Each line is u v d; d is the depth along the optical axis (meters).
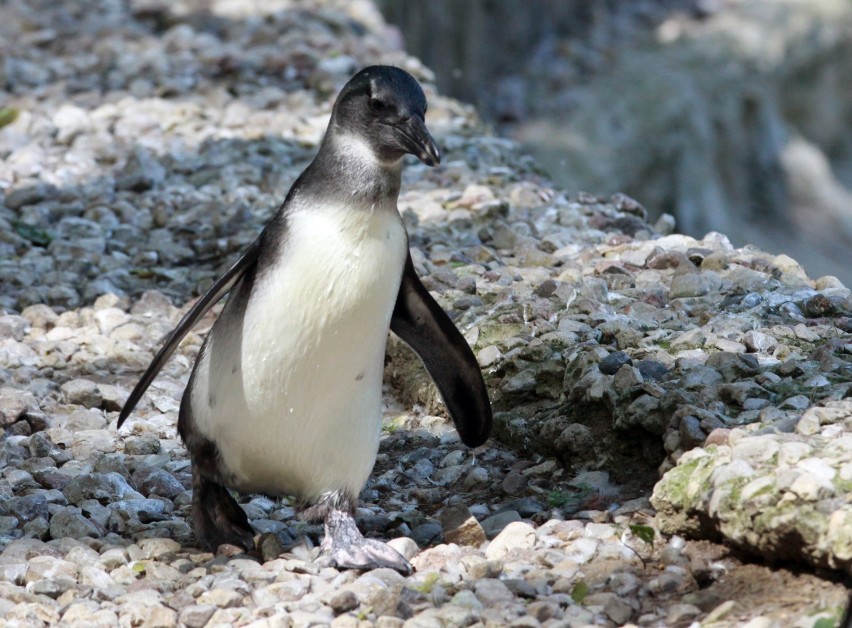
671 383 10.20
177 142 19.05
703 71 38.12
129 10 25.25
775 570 8.04
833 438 8.60
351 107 8.62
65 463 10.96
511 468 10.73
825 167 40.22
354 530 9.00
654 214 35.00
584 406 10.59
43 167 18.36
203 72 21.89
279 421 8.74
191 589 8.45
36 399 12.02
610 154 33.56
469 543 9.27
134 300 14.71
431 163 8.40
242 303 8.77
